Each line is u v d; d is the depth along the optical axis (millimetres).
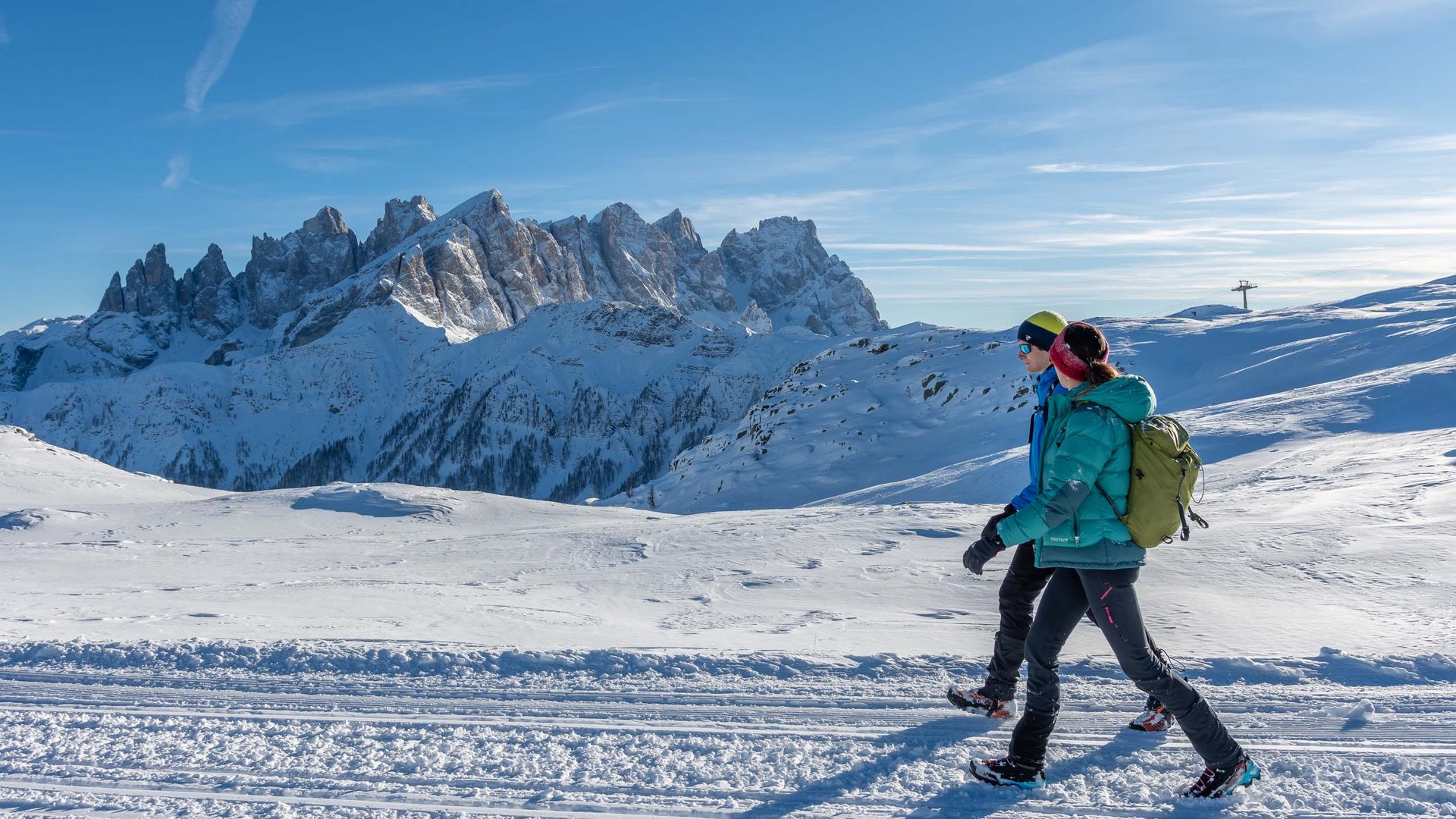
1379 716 4523
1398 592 8008
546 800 3646
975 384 86812
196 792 3764
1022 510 3561
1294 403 36156
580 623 7938
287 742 4375
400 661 5785
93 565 18109
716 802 3617
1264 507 14992
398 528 31688
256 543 22828
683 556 15336
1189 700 3555
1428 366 37688
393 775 3926
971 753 4148
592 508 38500
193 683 5465
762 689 5207
